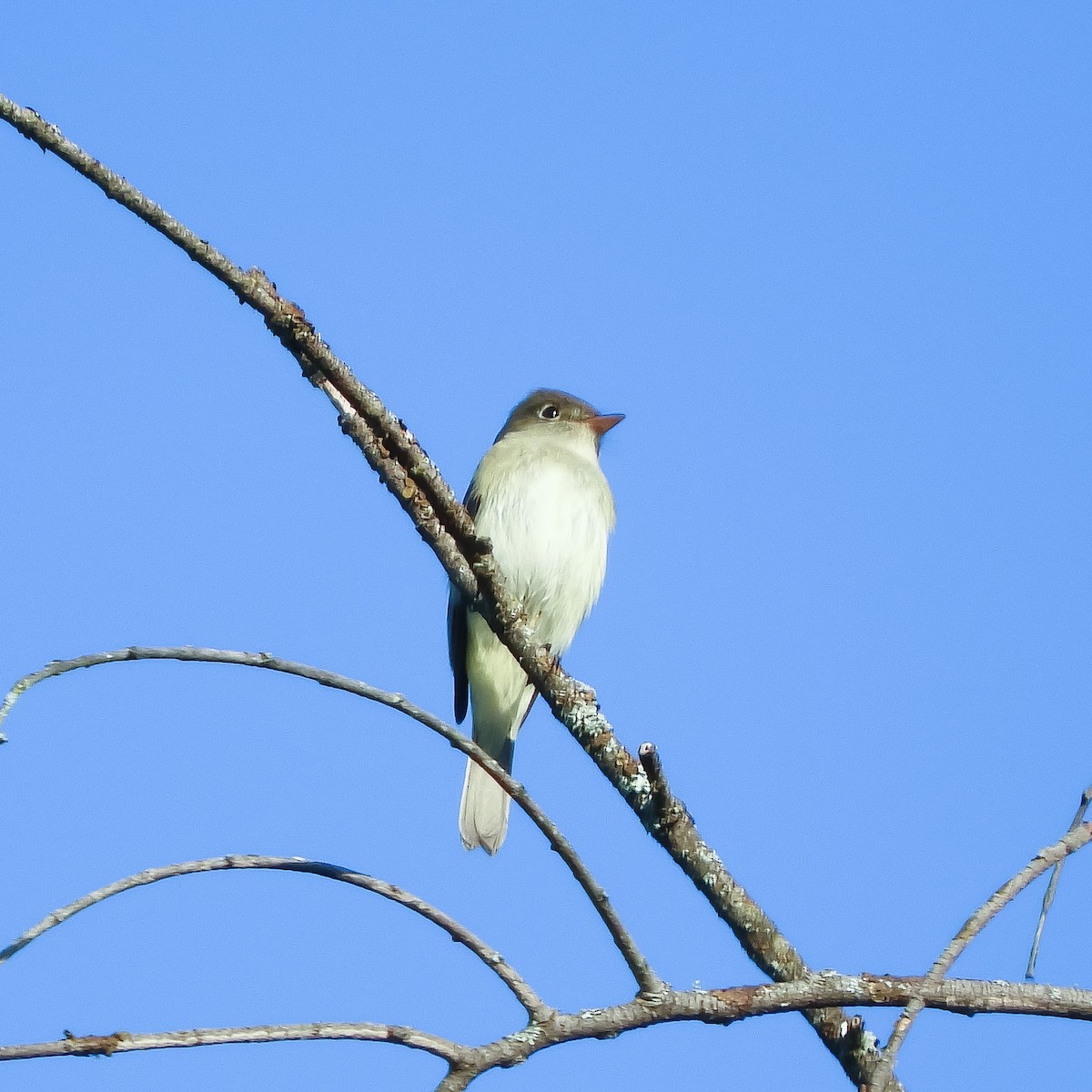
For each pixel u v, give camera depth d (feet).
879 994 19.76
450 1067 18.76
